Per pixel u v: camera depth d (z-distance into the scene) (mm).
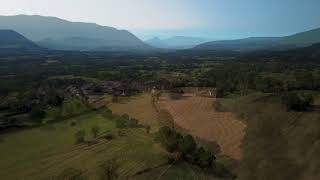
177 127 133000
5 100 177500
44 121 142750
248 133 119375
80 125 138625
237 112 148875
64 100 177250
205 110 158125
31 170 94688
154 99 186875
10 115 150375
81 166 95125
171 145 98000
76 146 112312
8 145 114688
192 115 150500
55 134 126625
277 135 111312
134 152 102438
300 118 124500
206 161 91750
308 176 81438
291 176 83250
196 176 86125
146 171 87938
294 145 100062
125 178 84875
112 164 90500
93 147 110438
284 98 147500
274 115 132000
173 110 160750
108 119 146625
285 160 91750
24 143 116688
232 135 120625
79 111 158500
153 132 123625
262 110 142125
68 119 147000
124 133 124188
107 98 193625
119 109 167500
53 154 105812
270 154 97625
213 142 114812
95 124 139625
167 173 86375
